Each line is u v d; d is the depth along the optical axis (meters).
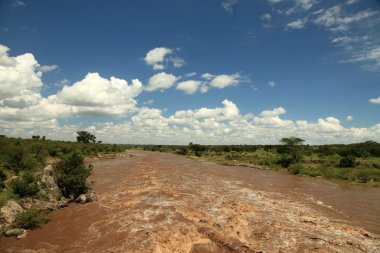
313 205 27.69
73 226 21.12
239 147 109.50
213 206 26.11
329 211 25.70
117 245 17.69
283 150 79.19
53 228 20.78
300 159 61.62
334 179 44.41
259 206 26.42
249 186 36.91
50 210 24.48
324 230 20.39
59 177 28.73
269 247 17.31
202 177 43.59
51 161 52.62
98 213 24.06
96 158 73.75
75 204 26.88
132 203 26.81
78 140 120.25
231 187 35.75
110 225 21.12
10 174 35.16
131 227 20.56
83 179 29.00
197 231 19.75
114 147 102.19
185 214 23.36
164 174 45.31
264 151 94.06
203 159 77.56
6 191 24.22
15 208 21.70
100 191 32.12
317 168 51.81
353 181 42.22
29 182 26.39
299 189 36.00
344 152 68.56
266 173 51.62
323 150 83.06
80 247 17.59
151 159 75.25
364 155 64.75
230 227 20.42
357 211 25.95
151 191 32.03
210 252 16.98
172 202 27.19
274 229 20.31
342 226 21.34
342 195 32.88
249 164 63.75
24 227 20.38
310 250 16.97
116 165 58.03
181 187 34.75
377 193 34.38
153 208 25.06
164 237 18.62
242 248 16.88
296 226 21.06
